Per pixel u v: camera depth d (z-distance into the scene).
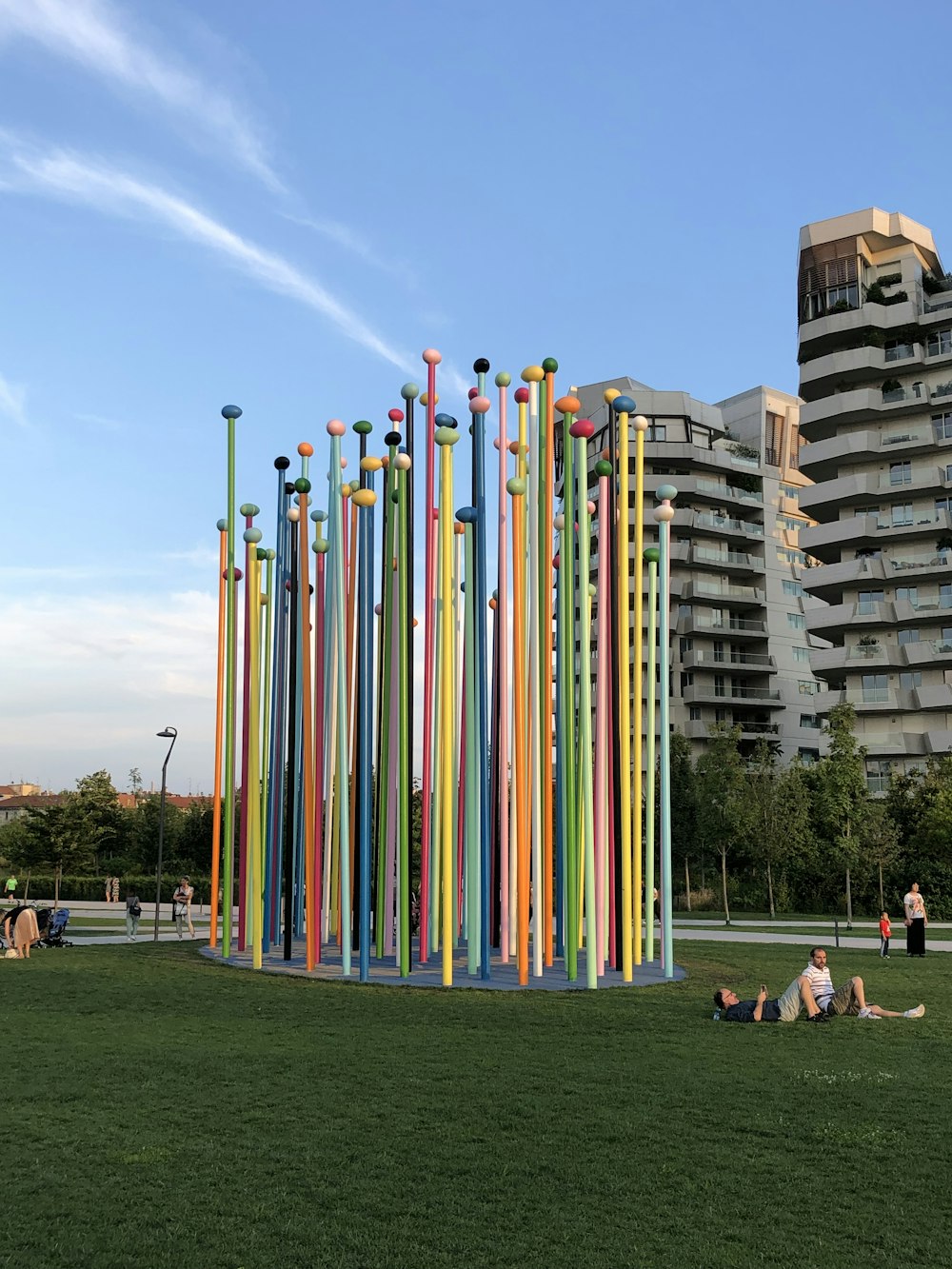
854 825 46.12
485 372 17.48
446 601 15.95
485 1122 7.94
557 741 18.31
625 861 16.75
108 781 65.88
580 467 17.53
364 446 18.42
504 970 17.59
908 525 61.84
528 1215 6.02
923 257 68.25
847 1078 9.53
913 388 62.38
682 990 15.62
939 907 44.84
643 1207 6.14
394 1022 12.55
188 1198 6.27
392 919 19.78
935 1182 6.59
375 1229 5.78
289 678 21.16
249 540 19.97
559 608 18.47
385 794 19.30
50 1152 7.17
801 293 68.75
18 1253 5.41
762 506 85.31
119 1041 11.25
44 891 59.56
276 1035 11.65
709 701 80.81
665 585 18.28
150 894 56.34
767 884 50.44
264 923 21.31
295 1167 6.84
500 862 19.28
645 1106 8.45
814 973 13.05
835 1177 6.70
